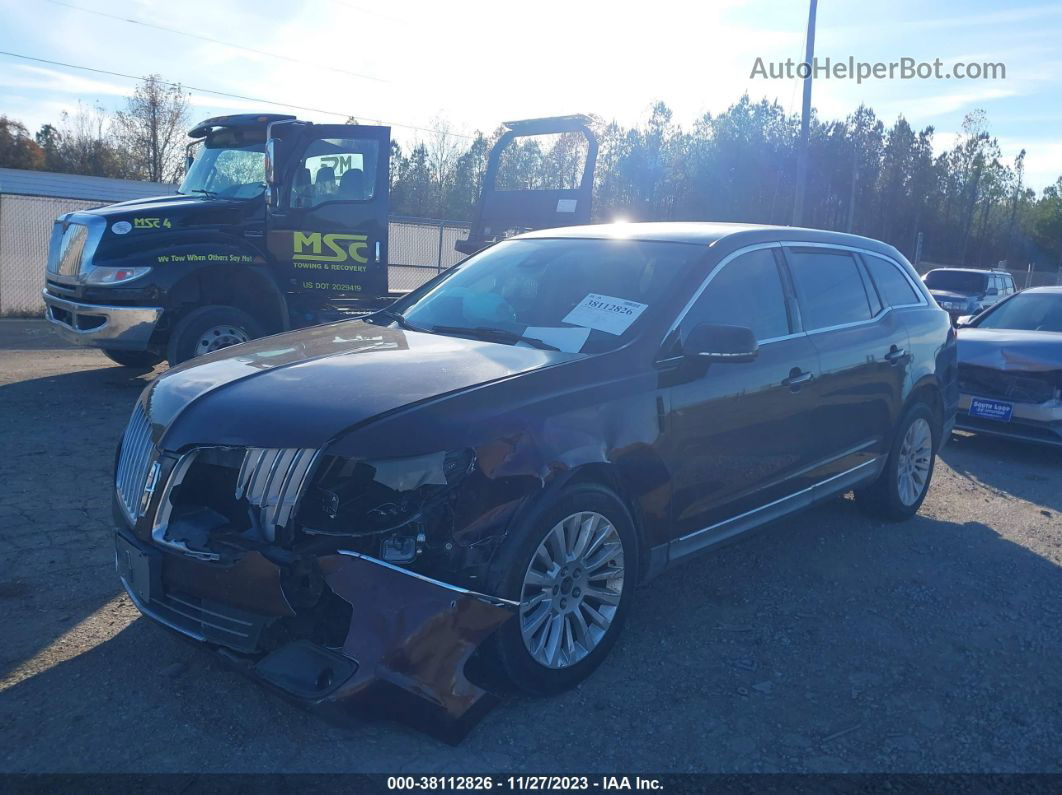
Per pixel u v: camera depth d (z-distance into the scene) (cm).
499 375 340
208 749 297
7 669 341
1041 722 335
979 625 418
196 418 321
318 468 295
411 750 303
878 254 565
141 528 323
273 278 887
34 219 1800
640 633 397
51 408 776
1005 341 788
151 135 4534
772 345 440
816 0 2111
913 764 305
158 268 829
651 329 384
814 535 540
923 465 580
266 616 290
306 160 884
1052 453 806
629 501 366
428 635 289
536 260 467
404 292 1006
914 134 6650
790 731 322
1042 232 7869
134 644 365
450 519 304
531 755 302
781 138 5069
